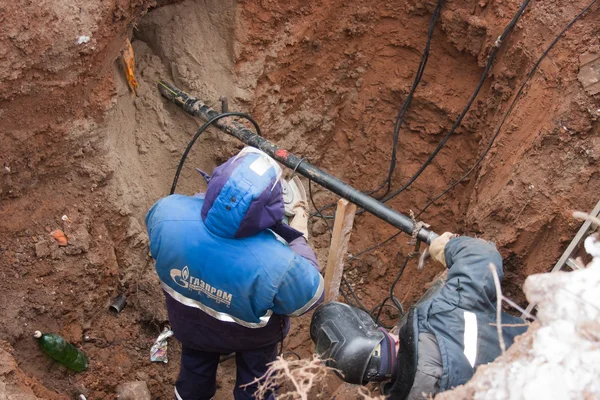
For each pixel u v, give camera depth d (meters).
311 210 4.99
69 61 2.95
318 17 4.35
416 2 4.40
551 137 3.42
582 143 3.31
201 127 3.66
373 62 4.80
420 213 4.65
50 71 2.91
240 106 4.12
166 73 4.00
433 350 2.07
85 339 3.40
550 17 3.61
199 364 2.97
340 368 2.26
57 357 3.15
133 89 3.81
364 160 5.11
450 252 2.47
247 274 2.34
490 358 2.07
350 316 2.43
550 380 1.36
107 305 3.57
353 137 5.05
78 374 3.29
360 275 4.96
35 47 2.80
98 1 2.96
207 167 4.13
